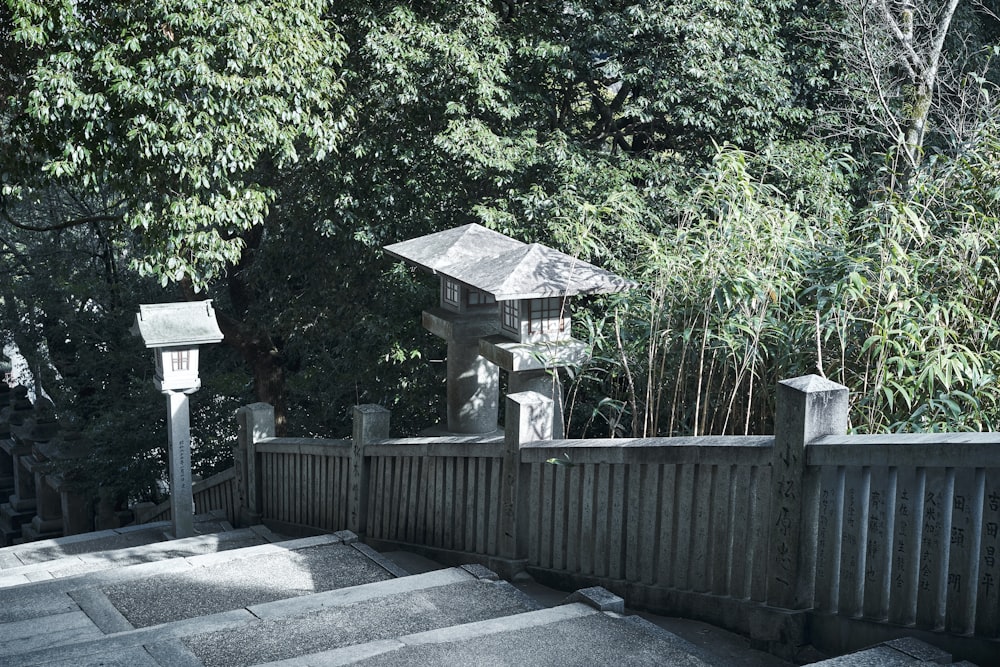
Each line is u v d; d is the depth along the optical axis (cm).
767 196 588
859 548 338
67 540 902
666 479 427
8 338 1612
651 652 363
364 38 1071
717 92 1062
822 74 1266
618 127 1307
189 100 883
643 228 972
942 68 1408
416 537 629
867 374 452
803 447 350
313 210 1156
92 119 845
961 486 300
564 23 1165
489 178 1054
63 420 1403
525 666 351
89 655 377
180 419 870
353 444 696
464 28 1084
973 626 299
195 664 369
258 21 887
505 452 529
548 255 548
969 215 503
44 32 838
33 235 1695
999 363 455
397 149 1069
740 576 390
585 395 750
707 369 529
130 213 938
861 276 471
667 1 1083
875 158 1184
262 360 1451
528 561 524
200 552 736
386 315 1140
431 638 377
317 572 564
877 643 330
